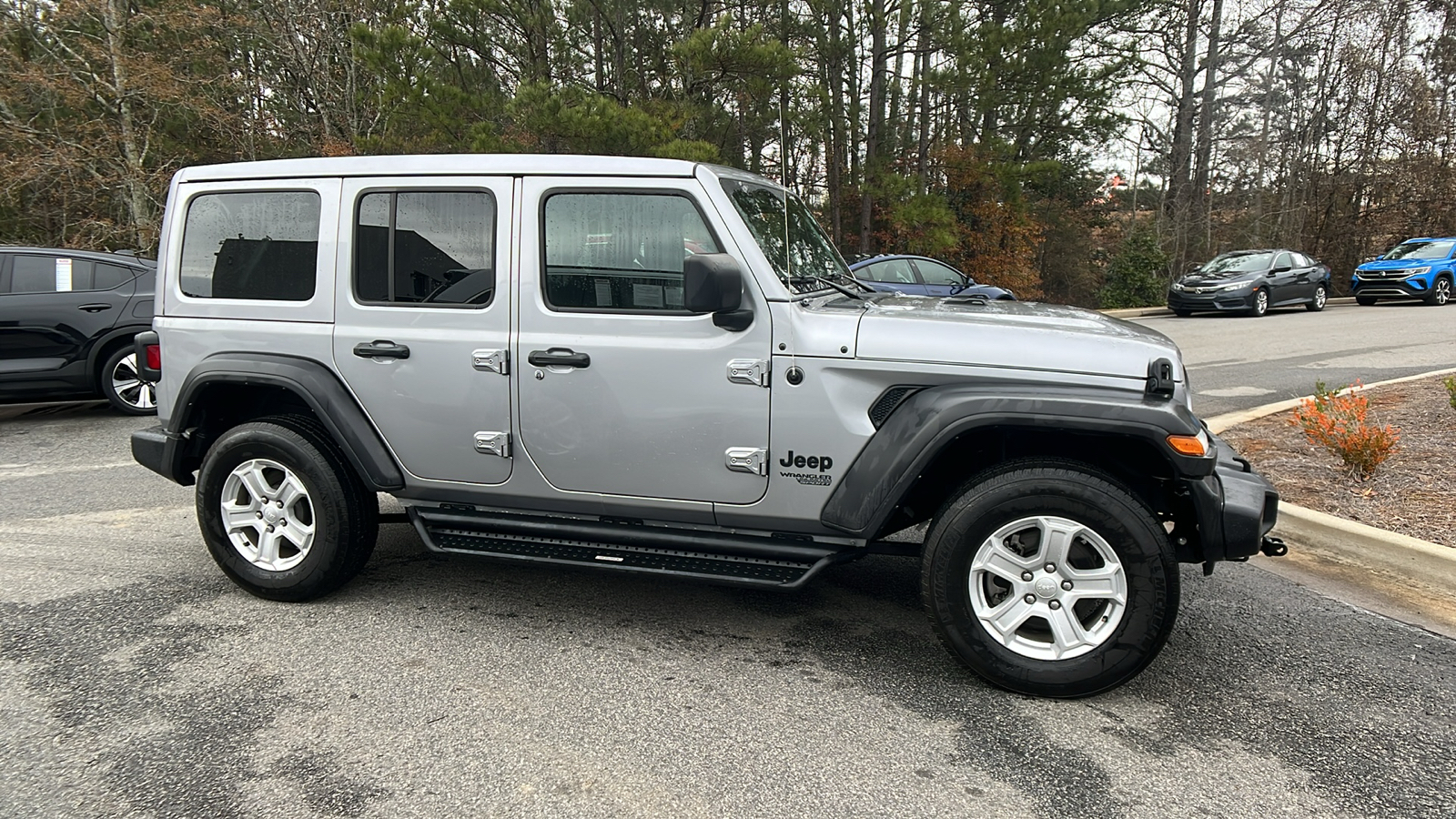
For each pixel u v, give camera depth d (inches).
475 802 95.5
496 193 131.4
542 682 123.5
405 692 120.1
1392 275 774.5
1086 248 1079.0
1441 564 157.4
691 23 706.2
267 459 145.3
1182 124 1080.8
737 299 113.5
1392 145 989.2
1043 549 115.2
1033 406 111.7
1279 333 561.3
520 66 613.9
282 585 147.6
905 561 175.9
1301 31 1027.3
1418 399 285.7
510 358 131.6
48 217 634.8
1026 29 714.8
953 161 848.3
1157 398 111.9
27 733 108.3
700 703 117.9
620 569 130.6
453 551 138.9
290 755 104.0
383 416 139.9
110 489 224.8
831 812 94.0
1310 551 177.6
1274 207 1090.7
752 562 129.5
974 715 114.9
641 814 93.5
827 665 129.4
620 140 530.0
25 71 597.0
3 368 293.3
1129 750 106.7
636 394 127.6
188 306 148.6
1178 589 111.6
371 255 138.4
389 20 627.2
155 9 651.5
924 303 140.9
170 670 125.6
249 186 144.0
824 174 921.5
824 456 122.3
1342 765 103.6
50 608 147.6
